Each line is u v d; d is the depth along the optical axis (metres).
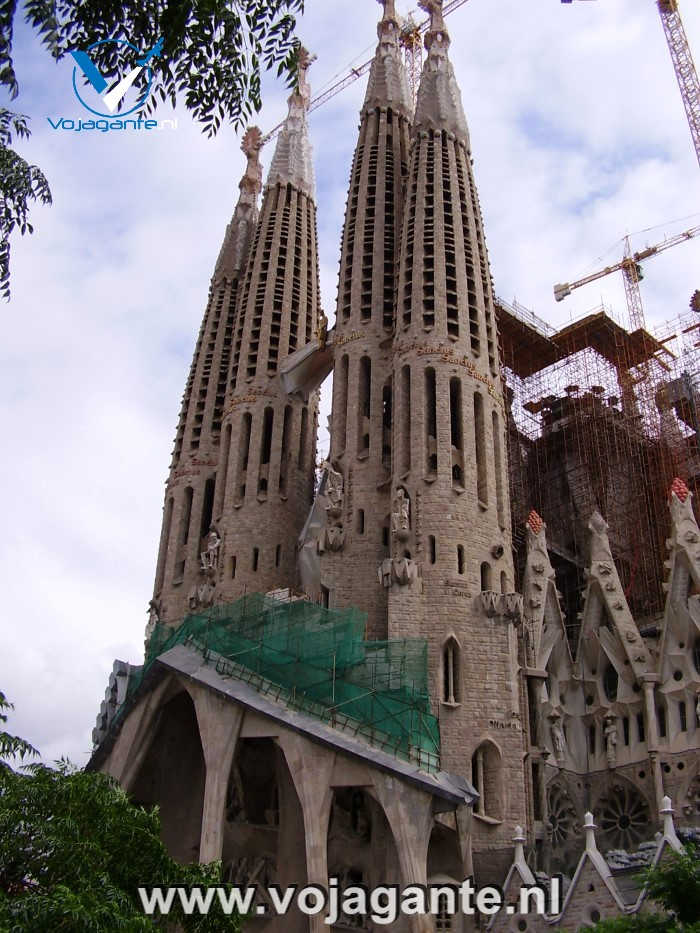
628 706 59.91
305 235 90.12
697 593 59.75
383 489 64.25
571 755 60.69
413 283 66.31
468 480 58.88
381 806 46.00
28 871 24.39
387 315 71.56
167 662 55.81
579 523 77.88
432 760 47.53
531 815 51.75
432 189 70.94
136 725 56.91
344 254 76.62
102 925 21.91
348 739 47.97
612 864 44.78
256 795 59.00
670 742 56.97
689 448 81.88
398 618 53.72
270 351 82.00
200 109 18.67
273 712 50.38
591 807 59.25
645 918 29.53
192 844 57.94
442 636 53.28
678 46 111.81
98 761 59.44
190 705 59.69
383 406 67.81
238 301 87.44
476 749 50.59
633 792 58.19
